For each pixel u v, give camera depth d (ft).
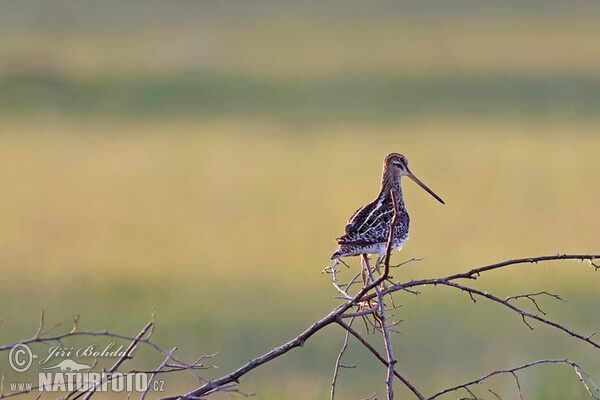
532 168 83.05
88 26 193.06
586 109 119.24
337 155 93.71
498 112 119.34
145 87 140.26
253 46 175.22
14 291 51.47
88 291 51.75
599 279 52.42
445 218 66.74
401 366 41.39
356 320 46.21
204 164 90.38
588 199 70.74
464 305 48.93
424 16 208.33
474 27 191.83
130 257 58.34
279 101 133.28
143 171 87.56
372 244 28.04
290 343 21.26
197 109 128.36
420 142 98.94
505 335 44.86
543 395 36.22
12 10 210.18
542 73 146.61
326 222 67.51
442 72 150.51
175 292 51.75
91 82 141.79
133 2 226.38
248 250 60.54
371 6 226.17
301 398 36.91
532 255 57.00
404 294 50.65
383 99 132.77
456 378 40.06
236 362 41.57
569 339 44.24
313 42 180.14
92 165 90.99
